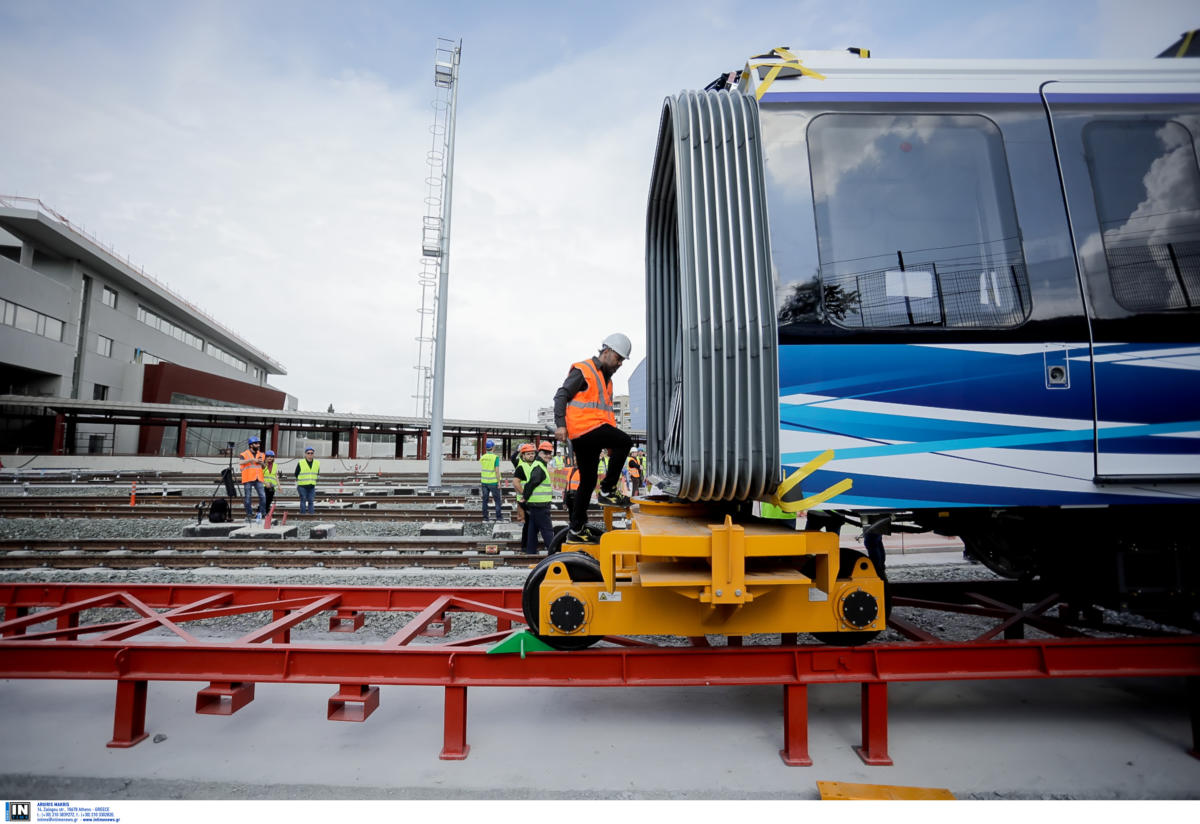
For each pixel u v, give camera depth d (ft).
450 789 9.46
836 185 10.52
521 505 28.02
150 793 9.46
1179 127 11.09
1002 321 10.41
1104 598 12.00
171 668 10.50
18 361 123.13
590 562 11.02
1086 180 10.82
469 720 11.87
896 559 27.37
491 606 14.10
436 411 63.52
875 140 10.71
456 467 123.65
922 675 10.26
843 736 11.21
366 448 210.38
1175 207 10.86
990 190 10.73
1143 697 12.89
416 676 10.36
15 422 120.16
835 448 10.05
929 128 10.83
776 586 10.18
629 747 10.79
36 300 128.47
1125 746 10.83
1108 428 10.36
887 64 11.00
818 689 13.48
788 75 10.82
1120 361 10.46
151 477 83.87
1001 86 11.00
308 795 9.37
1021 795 9.39
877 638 16.88
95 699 12.60
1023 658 10.43
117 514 42.52
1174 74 11.25
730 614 10.15
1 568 23.56
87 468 99.19
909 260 10.44
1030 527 12.61
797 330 10.10
